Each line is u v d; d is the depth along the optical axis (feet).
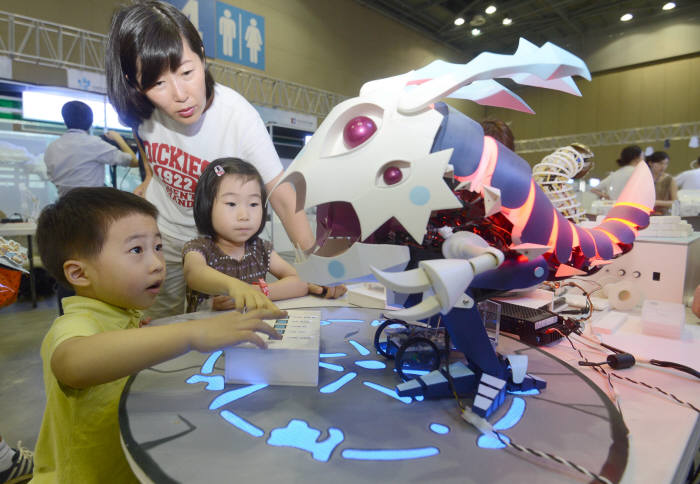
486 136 1.56
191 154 3.11
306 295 3.15
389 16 21.86
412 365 1.75
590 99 25.34
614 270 3.31
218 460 1.09
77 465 1.62
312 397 1.46
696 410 1.47
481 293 1.56
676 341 2.21
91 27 12.79
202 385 1.56
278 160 3.24
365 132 1.36
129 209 1.73
